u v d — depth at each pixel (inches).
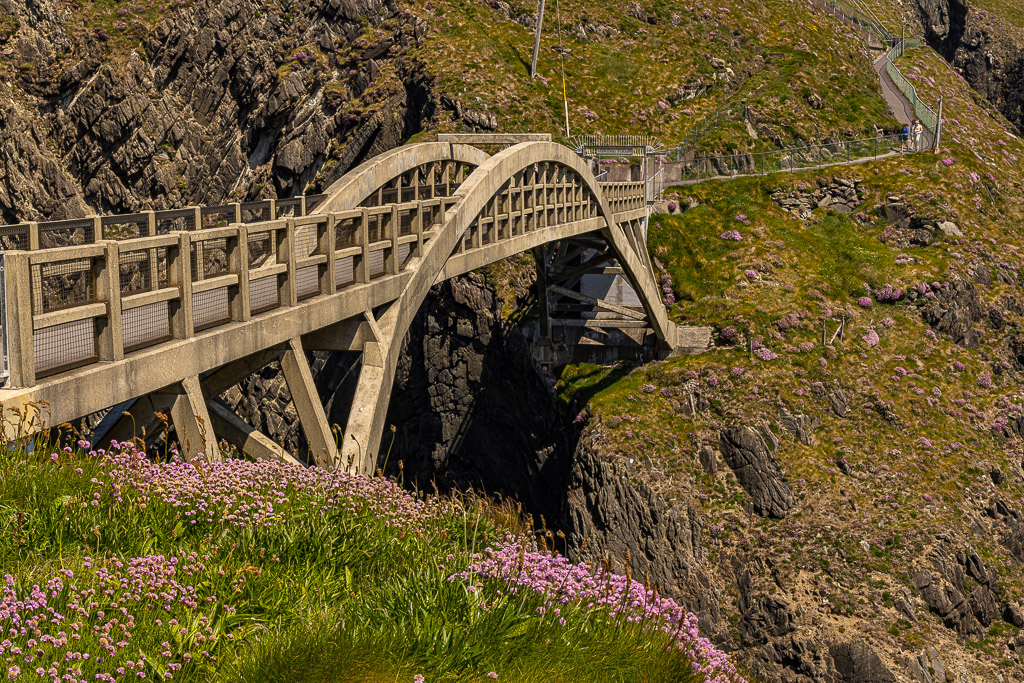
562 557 360.5
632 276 1758.1
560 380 2015.3
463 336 2203.5
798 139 2842.0
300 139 2805.1
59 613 246.5
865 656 1423.5
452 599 298.2
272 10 2935.5
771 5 3639.3
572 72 3048.7
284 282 616.7
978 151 3289.9
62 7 2886.3
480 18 3097.9
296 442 2347.4
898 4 5236.2
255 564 313.7
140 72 2834.6
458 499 435.2
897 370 1946.4
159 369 472.7
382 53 2898.6
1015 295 2257.6
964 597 1496.1
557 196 1359.5
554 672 278.4
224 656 255.4
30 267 394.0
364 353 735.1
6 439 350.9
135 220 523.2
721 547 1612.9
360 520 363.3
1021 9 5733.3
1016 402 1971.0
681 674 306.5
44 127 2827.3
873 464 1701.5
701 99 3065.9
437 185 1171.9
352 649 260.5
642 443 1777.8
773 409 1806.1
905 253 2293.3
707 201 2487.7
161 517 324.2
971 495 1653.5
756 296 2100.1
